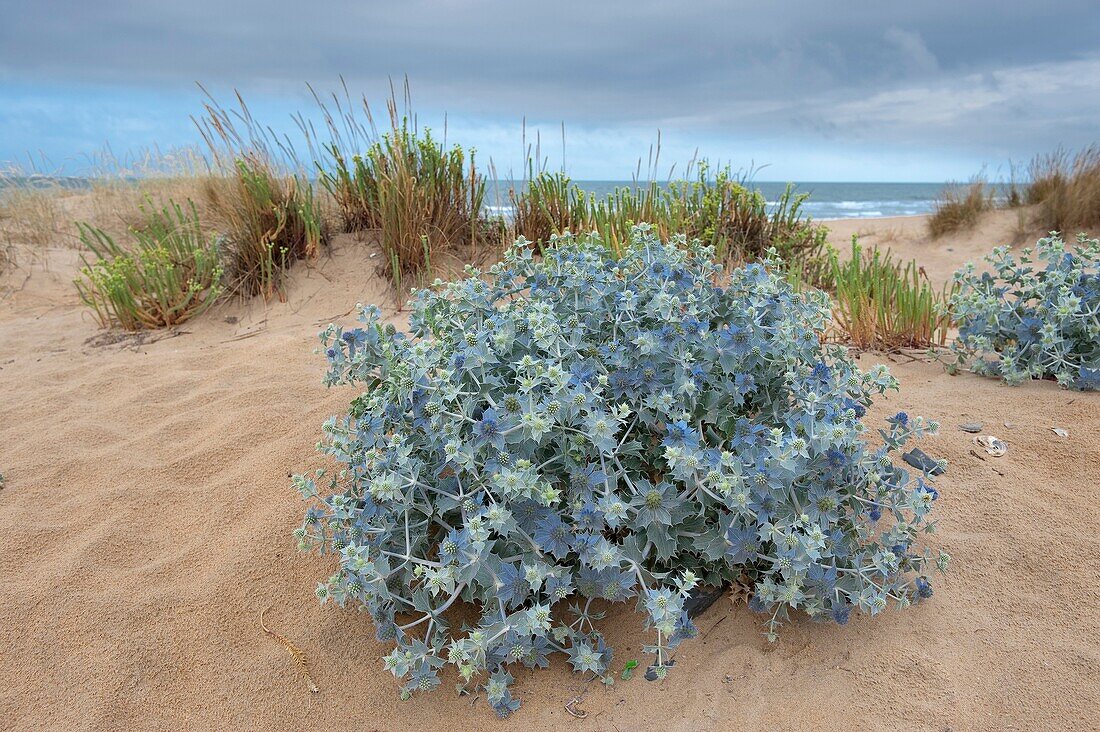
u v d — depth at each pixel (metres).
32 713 2.05
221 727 2.02
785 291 2.64
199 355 4.55
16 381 4.34
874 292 4.89
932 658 2.09
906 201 40.47
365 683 2.15
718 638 2.21
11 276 7.15
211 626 2.33
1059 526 2.53
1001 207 12.18
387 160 5.90
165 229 6.93
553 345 2.30
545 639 2.06
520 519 2.06
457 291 2.63
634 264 2.90
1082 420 3.13
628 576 1.96
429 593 2.20
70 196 10.40
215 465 3.19
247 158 6.12
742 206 6.44
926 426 2.48
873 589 2.07
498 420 2.06
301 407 3.64
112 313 6.00
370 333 2.58
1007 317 3.80
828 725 1.91
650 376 2.30
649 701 2.03
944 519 2.63
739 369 2.44
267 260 5.72
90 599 2.43
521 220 6.04
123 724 2.03
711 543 2.08
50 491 3.04
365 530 2.08
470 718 2.03
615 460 2.11
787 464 1.96
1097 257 3.85
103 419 3.67
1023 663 2.05
